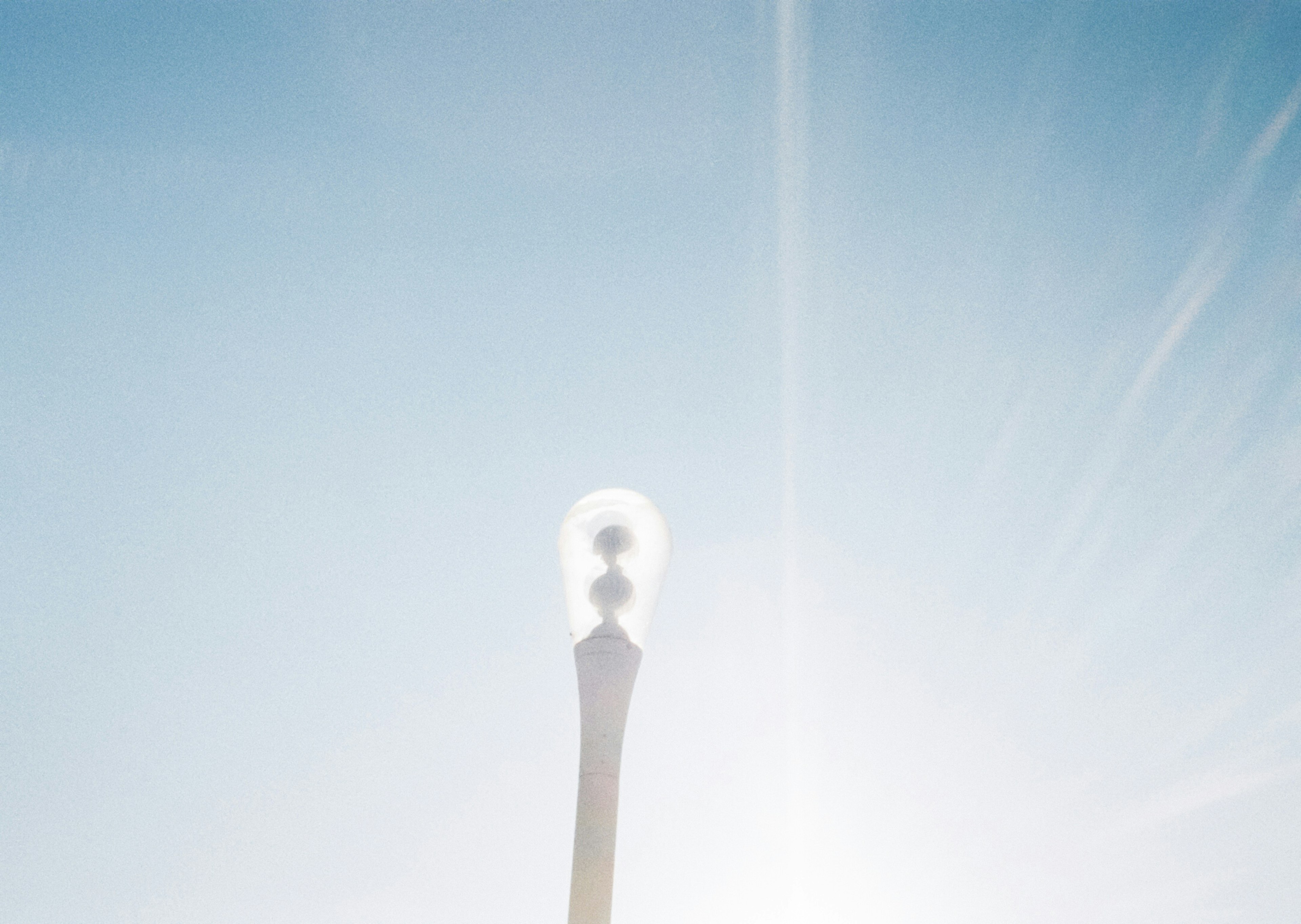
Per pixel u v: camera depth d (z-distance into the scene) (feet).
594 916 15.16
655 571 17.85
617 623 17.20
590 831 15.69
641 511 18.17
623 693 16.69
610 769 16.17
